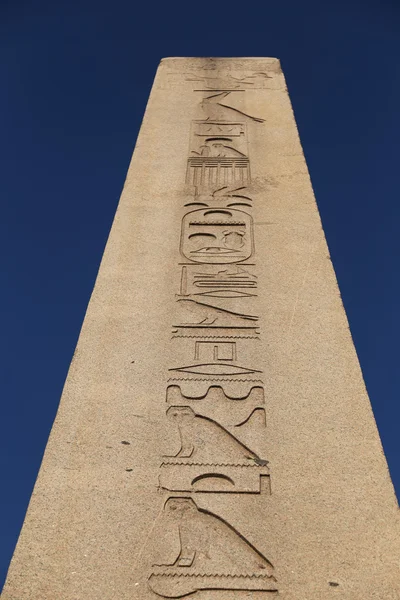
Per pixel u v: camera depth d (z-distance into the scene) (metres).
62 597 3.80
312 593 3.83
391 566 3.94
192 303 5.38
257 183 6.55
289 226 6.10
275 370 4.93
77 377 4.88
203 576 3.89
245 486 4.29
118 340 5.11
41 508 4.16
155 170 6.69
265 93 7.81
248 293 5.48
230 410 4.70
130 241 5.91
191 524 4.11
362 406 4.73
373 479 4.34
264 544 4.02
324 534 4.07
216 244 5.92
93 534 4.06
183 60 8.31
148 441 4.52
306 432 4.58
